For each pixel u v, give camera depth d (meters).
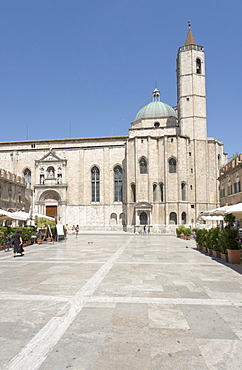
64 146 70.81
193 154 61.81
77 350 6.16
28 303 9.36
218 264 16.98
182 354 5.98
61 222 66.69
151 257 20.25
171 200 58.47
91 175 68.44
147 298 9.83
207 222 60.22
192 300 9.62
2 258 20.28
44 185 67.75
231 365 5.57
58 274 14.03
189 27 67.81
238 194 35.41
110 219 66.25
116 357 5.86
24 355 5.95
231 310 8.64
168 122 68.31
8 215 28.20
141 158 60.25
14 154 71.25
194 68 63.78
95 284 11.84
